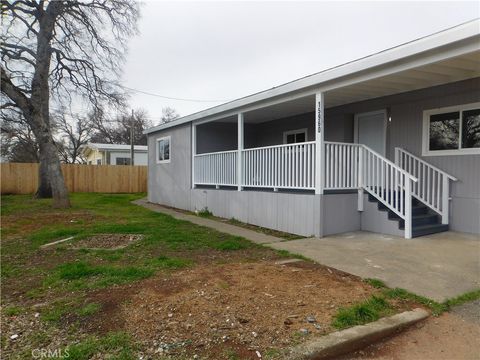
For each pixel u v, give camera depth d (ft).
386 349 9.75
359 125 31.63
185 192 43.19
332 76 22.49
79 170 72.23
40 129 42.78
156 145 51.62
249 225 30.55
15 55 45.37
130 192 75.72
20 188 67.41
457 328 10.84
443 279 14.69
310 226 24.82
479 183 23.09
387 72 19.83
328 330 10.12
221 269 16.33
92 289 13.76
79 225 29.50
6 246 21.85
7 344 9.65
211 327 10.35
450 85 24.07
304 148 25.62
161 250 20.40
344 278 14.99
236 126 45.47
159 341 9.61
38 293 13.64
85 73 51.03
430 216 24.43
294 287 13.74
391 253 18.85
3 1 42.22
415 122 26.78
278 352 8.98
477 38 15.56
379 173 25.00
